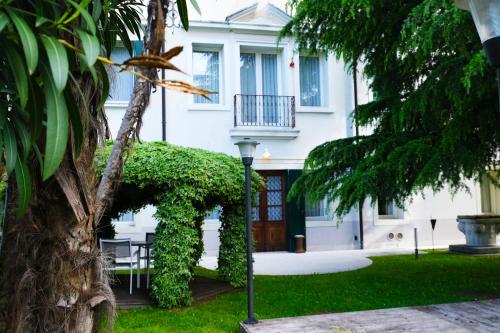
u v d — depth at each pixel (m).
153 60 1.14
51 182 1.61
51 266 1.62
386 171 6.08
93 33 1.14
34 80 1.23
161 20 1.74
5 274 1.65
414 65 6.14
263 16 11.59
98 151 2.11
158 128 10.64
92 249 1.76
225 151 11.02
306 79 12.09
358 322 4.42
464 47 4.65
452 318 4.48
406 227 12.16
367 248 11.81
